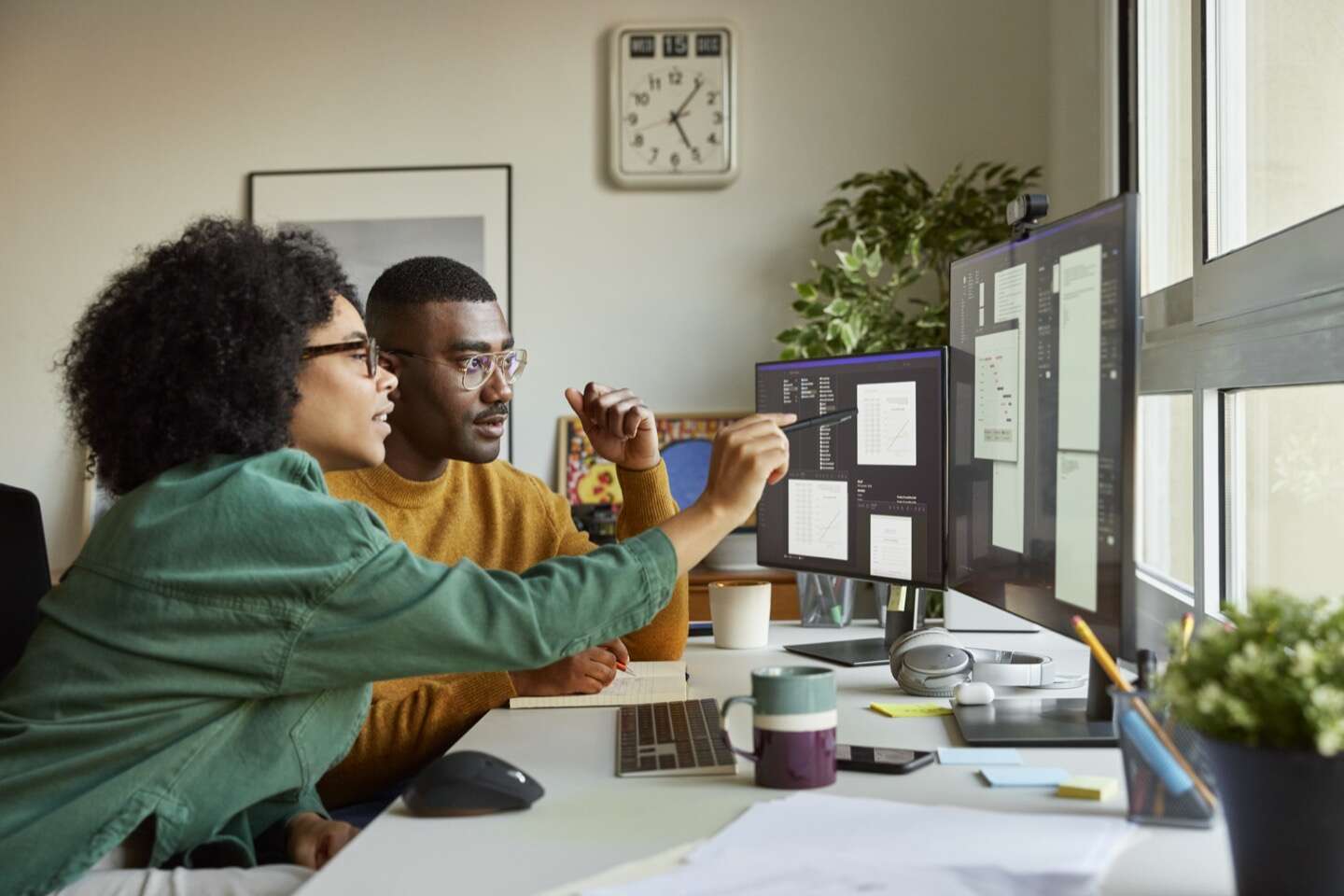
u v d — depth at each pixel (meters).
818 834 0.88
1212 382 1.70
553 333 3.55
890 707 1.33
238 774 1.09
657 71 3.50
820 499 1.80
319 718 1.12
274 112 3.63
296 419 1.22
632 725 1.28
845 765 1.07
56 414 3.64
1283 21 1.59
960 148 3.45
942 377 1.55
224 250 1.15
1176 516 2.15
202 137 3.64
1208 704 0.71
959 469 1.48
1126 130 2.52
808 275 3.49
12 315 3.67
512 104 3.57
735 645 1.82
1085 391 1.10
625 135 3.50
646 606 1.16
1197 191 1.78
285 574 1.05
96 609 1.07
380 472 1.78
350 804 1.50
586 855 0.87
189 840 1.08
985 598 1.38
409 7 3.60
